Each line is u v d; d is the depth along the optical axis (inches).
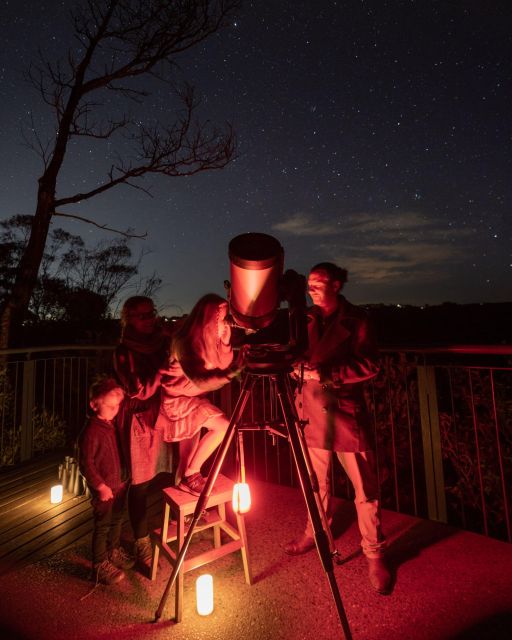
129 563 90.2
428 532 103.1
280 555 94.9
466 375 128.9
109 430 88.9
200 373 73.0
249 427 77.1
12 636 72.0
